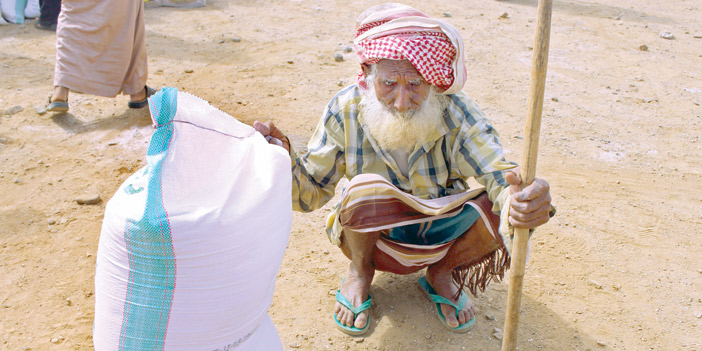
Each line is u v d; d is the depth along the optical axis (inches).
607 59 294.2
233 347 85.5
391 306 121.6
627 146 203.3
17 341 110.8
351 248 113.1
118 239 77.5
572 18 368.8
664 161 194.1
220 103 218.4
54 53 270.1
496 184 99.6
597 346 113.8
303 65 261.7
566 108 232.2
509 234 91.7
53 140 189.6
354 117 106.7
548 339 115.0
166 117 77.5
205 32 305.7
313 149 109.7
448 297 115.6
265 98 224.7
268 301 89.0
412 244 110.3
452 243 110.3
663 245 147.6
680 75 277.4
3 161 175.2
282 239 85.1
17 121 200.7
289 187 86.6
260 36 302.0
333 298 124.6
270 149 85.1
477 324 117.6
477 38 313.0
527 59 285.7
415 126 98.8
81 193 160.7
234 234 78.0
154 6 353.1
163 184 77.0
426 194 108.8
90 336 113.2
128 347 80.5
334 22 331.3
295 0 377.4
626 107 236.7
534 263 138.2
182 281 77.5
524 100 235.8
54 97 197.3
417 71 95.6
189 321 79.4
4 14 310.0
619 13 387.5
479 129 103.1
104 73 198.2
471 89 243.4
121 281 79.1
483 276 111.9
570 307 124.2
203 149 79.7
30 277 128.3
